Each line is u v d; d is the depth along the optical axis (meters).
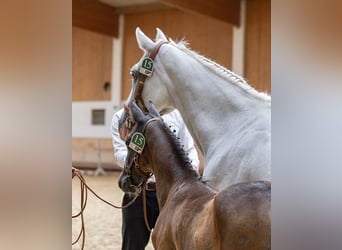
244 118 3.95
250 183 2.78
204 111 4.14
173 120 4.84
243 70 18.14
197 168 4.86
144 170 4.11
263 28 17.94
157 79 4.46
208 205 3.03
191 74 4.25
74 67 22.08
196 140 4.23
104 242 8.02
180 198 3.50
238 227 2.59
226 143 3.94
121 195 12.93
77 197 12.69
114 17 20.69
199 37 19.45
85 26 19.44
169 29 20.03
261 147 3.75
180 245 3.13
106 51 21.39
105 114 21.30
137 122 4.07
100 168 19.31
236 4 17.98
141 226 4.66
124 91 21.06
